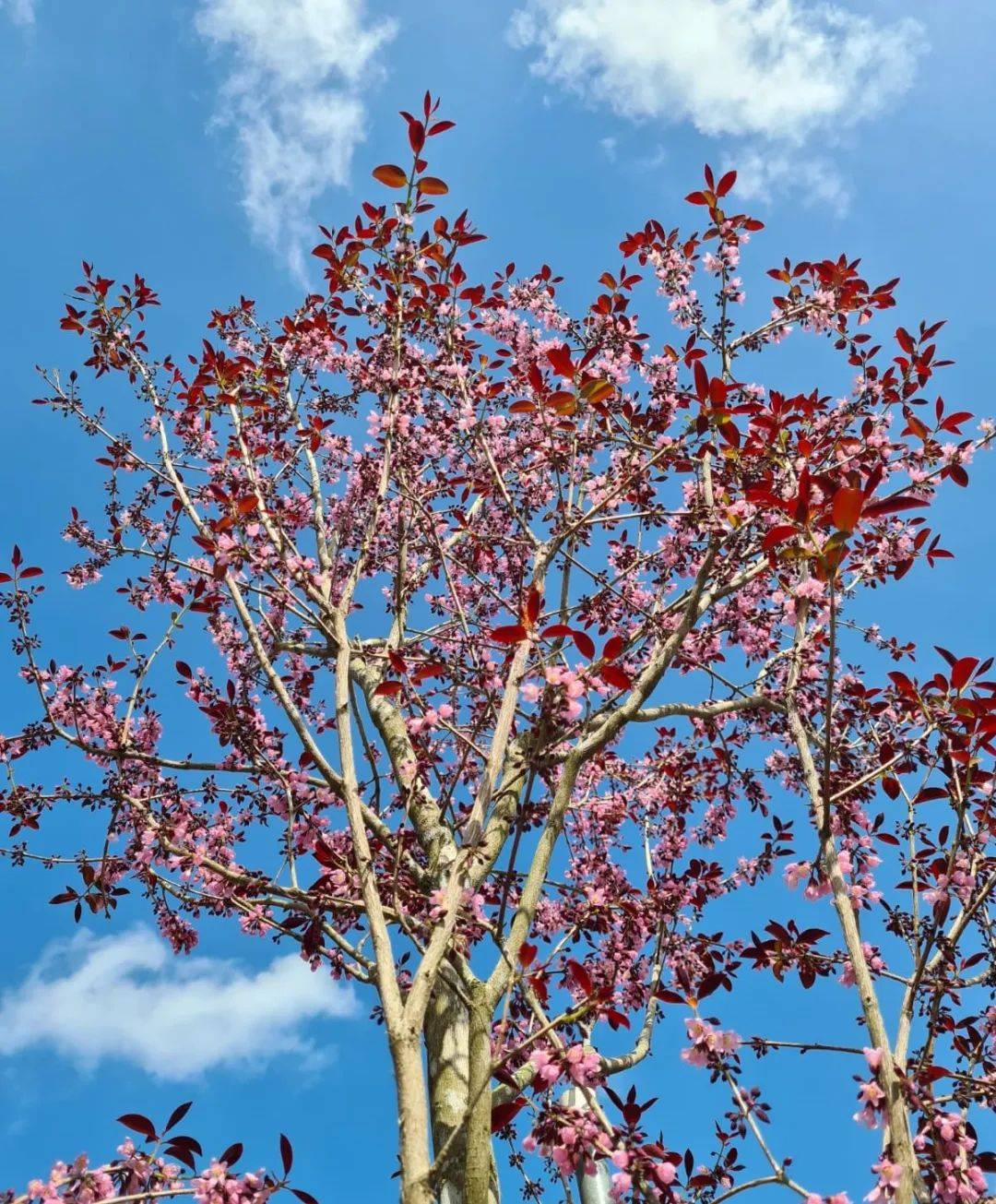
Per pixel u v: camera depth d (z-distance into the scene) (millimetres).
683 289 6816
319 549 7520
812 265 6656
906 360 6496
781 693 5953
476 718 6074
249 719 5801
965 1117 4086
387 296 6750
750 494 4531
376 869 5641
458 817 6383
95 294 7668
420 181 6188
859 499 3982
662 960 5883
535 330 7883
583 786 7273
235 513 5844
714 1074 4430
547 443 6766
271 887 5148
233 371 7320
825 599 5082
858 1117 3965
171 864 5285
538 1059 4125
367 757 5254
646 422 6461
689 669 7062
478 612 8047
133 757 6207
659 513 5949
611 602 6926
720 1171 4410
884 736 5285
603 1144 3967
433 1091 5176
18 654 6461
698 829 7246
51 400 7363
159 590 7469
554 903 6848
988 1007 4754
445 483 7266
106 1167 4012
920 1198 3789
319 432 7652
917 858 4773
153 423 7637
